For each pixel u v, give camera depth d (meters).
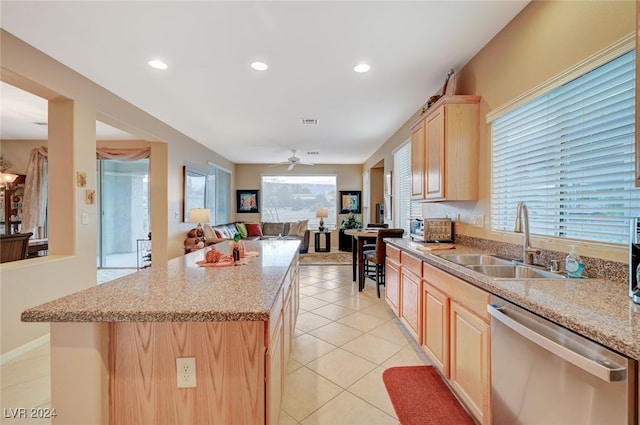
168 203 4.85
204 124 4.73
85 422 1.14
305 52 2.53
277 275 1.74
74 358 1.14
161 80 3.06
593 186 1.58
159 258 4.80
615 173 1.46
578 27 1.61
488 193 2.45
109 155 5.54
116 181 6.43
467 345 1.68
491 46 2.37
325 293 4.34
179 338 1.23
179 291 1.39
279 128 4.97
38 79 2.47
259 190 9.02
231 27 2.18
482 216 2.54
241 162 8.76
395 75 2.96
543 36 1.85
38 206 5.30
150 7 1.95
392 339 2.80
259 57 2.61
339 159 8.24
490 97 2.39
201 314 1.11
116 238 6.43
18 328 2.43
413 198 3.41
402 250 2.88
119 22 2.11
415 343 2.71
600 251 1.51
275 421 1.43
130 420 1.23
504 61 2.22
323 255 7.86
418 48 2.48
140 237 6.57
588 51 1.56
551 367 1.06
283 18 2.07
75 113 2.85
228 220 8.40
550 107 1.85
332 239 9.12
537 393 1.13
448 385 2.05
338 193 9.10
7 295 2.36
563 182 1.76
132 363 1.22
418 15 2.05
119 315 1.10
